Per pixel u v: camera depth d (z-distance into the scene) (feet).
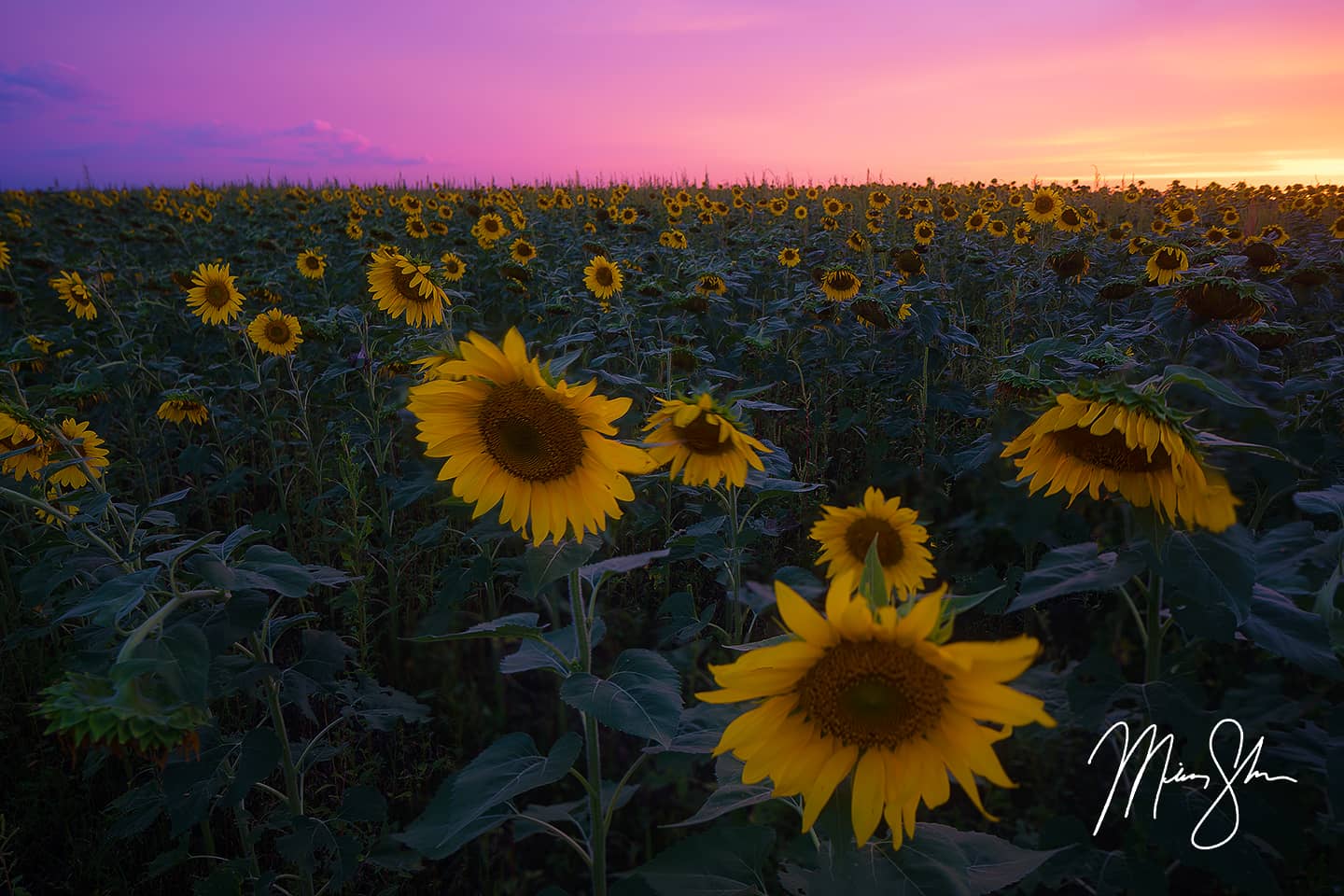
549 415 6.71
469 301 30.45
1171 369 6.13
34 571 9.03
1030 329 26.86
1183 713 6.73
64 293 25.80
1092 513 10.87
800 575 8.59
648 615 16.20
